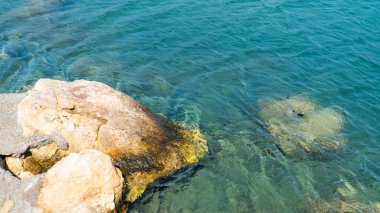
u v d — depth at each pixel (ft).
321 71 65.46
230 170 44.19
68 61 65.57
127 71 63.46
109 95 44.70
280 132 51.39
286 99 58.23
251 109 55.72
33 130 39.55
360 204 41.42
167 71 63.98
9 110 41.70
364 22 81.87
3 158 37.96
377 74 64.85
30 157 38.99
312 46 72.54
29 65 63.62
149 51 69.36
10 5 87.04
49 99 41.60
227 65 66.18
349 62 67.87
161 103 55.67
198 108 55.16
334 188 43.21
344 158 47.70
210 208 39.50
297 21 81.76
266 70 65.26
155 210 38.60
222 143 48.34
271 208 40.16
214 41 73.26
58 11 84.48
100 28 77.05
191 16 82.33
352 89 61.05
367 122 54.24
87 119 41.34
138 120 44.14
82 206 32.96
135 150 41.68
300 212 39.99
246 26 78.95
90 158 35.17
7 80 58.95
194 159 44.65
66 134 40.14
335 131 52.37
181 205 39.45
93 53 68.39
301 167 45.78
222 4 88.74
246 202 40.55
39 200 33.40
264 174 44.24
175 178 42.09
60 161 35.78
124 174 40.01
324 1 92.12
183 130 48.26
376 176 45.29
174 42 72.54
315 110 56.18
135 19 80.53
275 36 75.61
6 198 33.35
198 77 62.69
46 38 72.84
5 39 71.61
